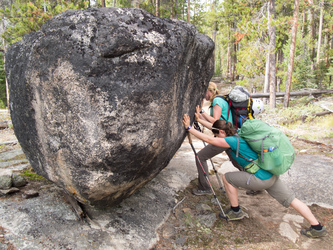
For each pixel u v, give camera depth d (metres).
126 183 2.42
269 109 11.88
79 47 1.88
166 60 2.10
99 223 2.65
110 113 1.96
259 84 16.02
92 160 2.02
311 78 18.88
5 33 9.28
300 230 3.10
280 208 3.60
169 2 15.68
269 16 12.81
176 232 2.89
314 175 4.47
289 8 20.89
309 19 24.39
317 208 3.60
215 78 31.69
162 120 2.24
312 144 6.98
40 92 2.12
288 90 12.11
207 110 11.58
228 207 3.32
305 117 9.91
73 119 2.00
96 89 1.92
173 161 5.00
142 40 1.98
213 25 29.36
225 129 2.95
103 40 1.87
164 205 3.33
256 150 2.74
